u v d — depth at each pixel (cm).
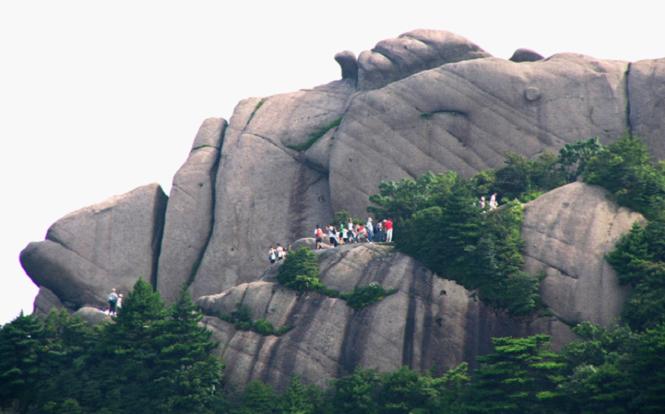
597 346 16188
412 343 17625
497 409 15700
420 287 18025
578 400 15425
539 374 16138
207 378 17575
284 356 18012
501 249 17888
